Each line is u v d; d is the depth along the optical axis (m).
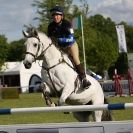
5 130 5.59
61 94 10.02
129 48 155.25
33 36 9.95
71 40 10.24
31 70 58.28
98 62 78.31
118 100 27.23
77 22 29.75
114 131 5.43
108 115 10.48
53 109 6.31
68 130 5.52
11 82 66.44
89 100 10.45
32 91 56.97
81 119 10.61
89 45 58.78
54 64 9.99
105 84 33.78
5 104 28.17
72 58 10.35
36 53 9.91
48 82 10.05
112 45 80.00
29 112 6.43
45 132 5.54
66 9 47.94
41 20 46.62
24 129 5.57
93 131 5.47
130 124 5.38
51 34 10.31
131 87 33.41
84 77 10.22
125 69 78.94
